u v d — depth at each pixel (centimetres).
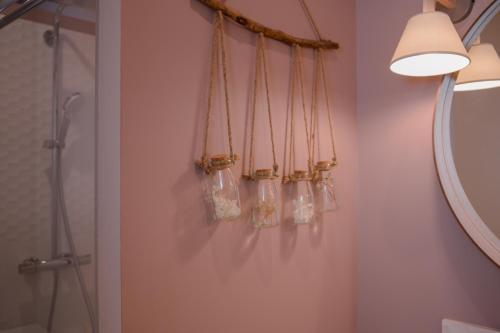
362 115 154
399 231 143
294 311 127
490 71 121
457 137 126
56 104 86
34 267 85
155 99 91
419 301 137
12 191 86
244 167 112
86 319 83
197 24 101
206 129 101
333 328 143
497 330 119
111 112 85
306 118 134
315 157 137
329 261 142
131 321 86
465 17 127
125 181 86
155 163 91
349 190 152
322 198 126
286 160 126
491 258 117
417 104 139
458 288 128
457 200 124
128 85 87
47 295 85
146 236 89
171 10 95
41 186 86
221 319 104
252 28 111
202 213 100
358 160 155
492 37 121
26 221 86
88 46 84
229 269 107
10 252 85
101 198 84
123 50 86
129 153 86
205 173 100
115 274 84
